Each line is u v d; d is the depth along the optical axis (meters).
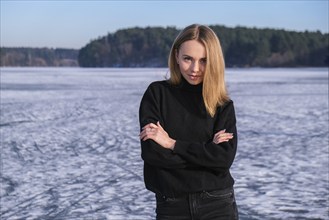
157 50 144.38
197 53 2.07
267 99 20.38
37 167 6.98
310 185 5.71
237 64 126.56
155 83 2.22
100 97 21.80
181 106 2.15
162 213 2.14
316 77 48.44
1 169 6.85
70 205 5.02
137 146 8.78
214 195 2.11
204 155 2.03
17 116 14.11
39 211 4.82
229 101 2.18
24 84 34.88
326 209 4.73
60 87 30.66
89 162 7.32
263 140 9.41
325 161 7.22
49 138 9.83
